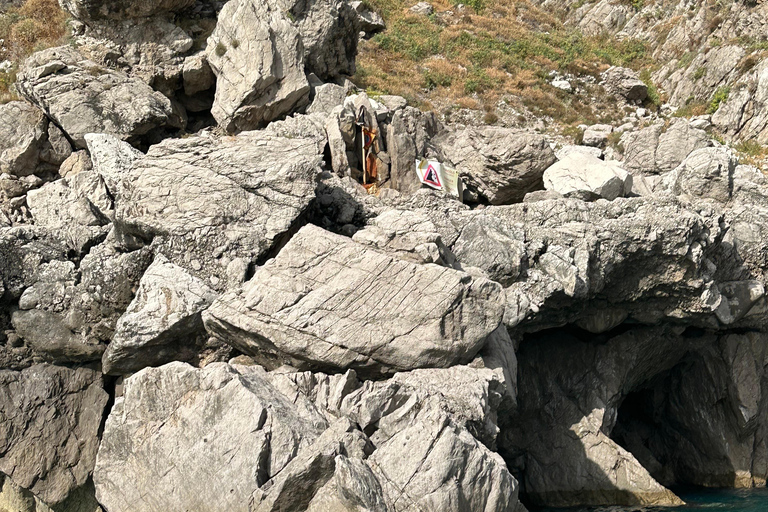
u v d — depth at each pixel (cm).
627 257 1983
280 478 1185
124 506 1288
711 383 2478
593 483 2127
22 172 1981
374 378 1463
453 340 1453
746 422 2397
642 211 1992
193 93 2302
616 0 4912
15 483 1541
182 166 1655
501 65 3856
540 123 3484
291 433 1229
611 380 2245
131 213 1627
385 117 2355
